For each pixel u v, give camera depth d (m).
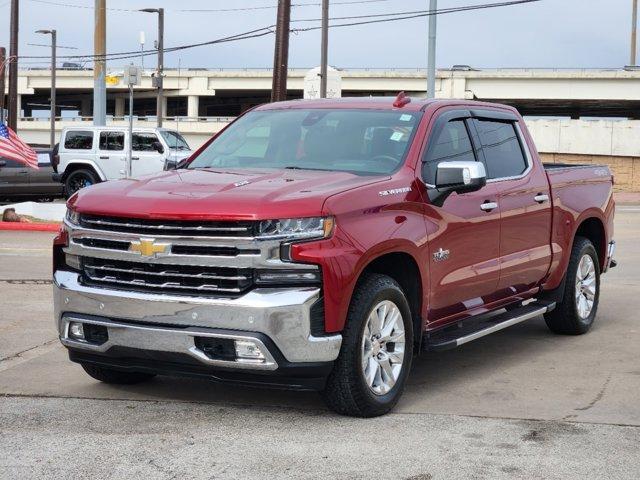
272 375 5.51
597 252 9.16
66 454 5.11
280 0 27.48
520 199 7.49
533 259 7.71
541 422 5.78
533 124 57.84
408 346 6.14
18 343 8.09
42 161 26.14
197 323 5.48
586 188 8.70
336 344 5.52
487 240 7.01
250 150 7.00
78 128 25.94
